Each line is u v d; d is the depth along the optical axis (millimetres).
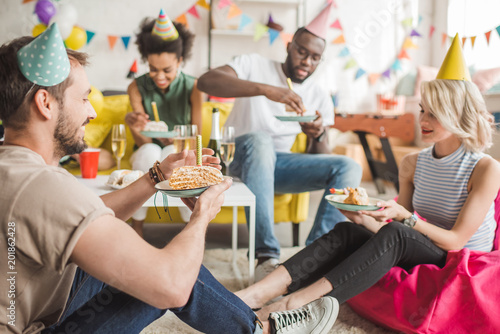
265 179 1828
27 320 718
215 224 2820
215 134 1820
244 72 2295
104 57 4246
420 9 4602
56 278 722
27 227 626
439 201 1398
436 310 1142
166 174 1008
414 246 1246
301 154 2170
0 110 701
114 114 2582
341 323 1377
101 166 2354
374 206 1233
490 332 1093
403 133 4062
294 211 2305
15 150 690
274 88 1979
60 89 715
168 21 2254
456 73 1335
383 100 4418
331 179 2023
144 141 2348
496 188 1269
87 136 2490
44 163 706
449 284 1146
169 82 2391
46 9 3477
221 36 4406
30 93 693
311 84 2363
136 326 805
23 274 665
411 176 1537
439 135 1336
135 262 648
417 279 1228
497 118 3102
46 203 626
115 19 4215
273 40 4305
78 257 638
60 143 751
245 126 2297
